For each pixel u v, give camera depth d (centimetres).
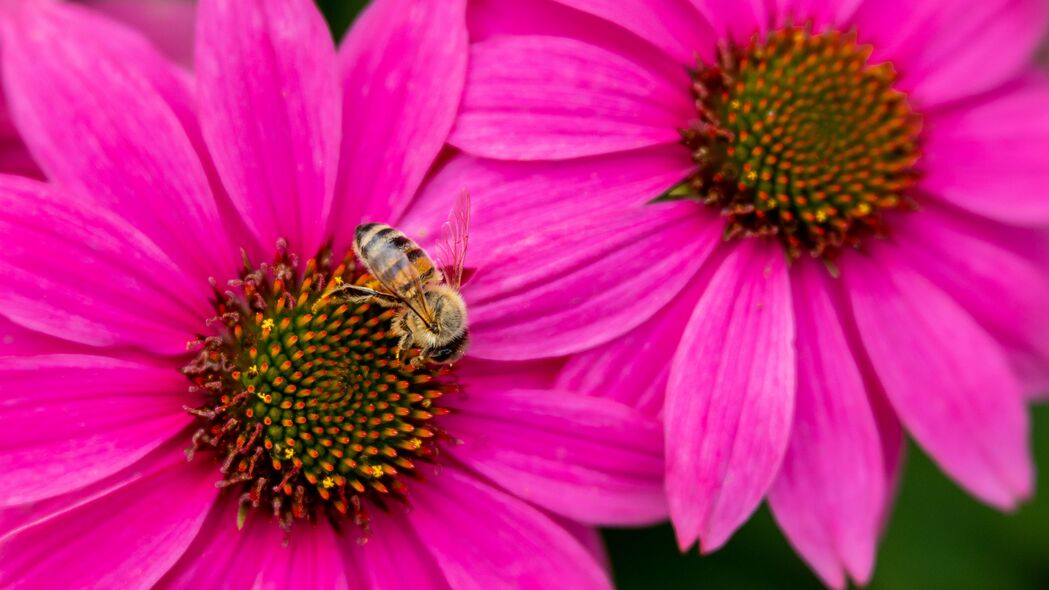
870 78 21
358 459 20
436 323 20
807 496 21
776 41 21
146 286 19
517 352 20
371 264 20
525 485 20
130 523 19
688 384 20
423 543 20
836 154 21
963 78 22
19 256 19
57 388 19
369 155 20
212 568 19
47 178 20
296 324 20
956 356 21
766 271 21
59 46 19
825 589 23
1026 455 21
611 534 23
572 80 20
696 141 21
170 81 20
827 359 21
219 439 20
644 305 20
